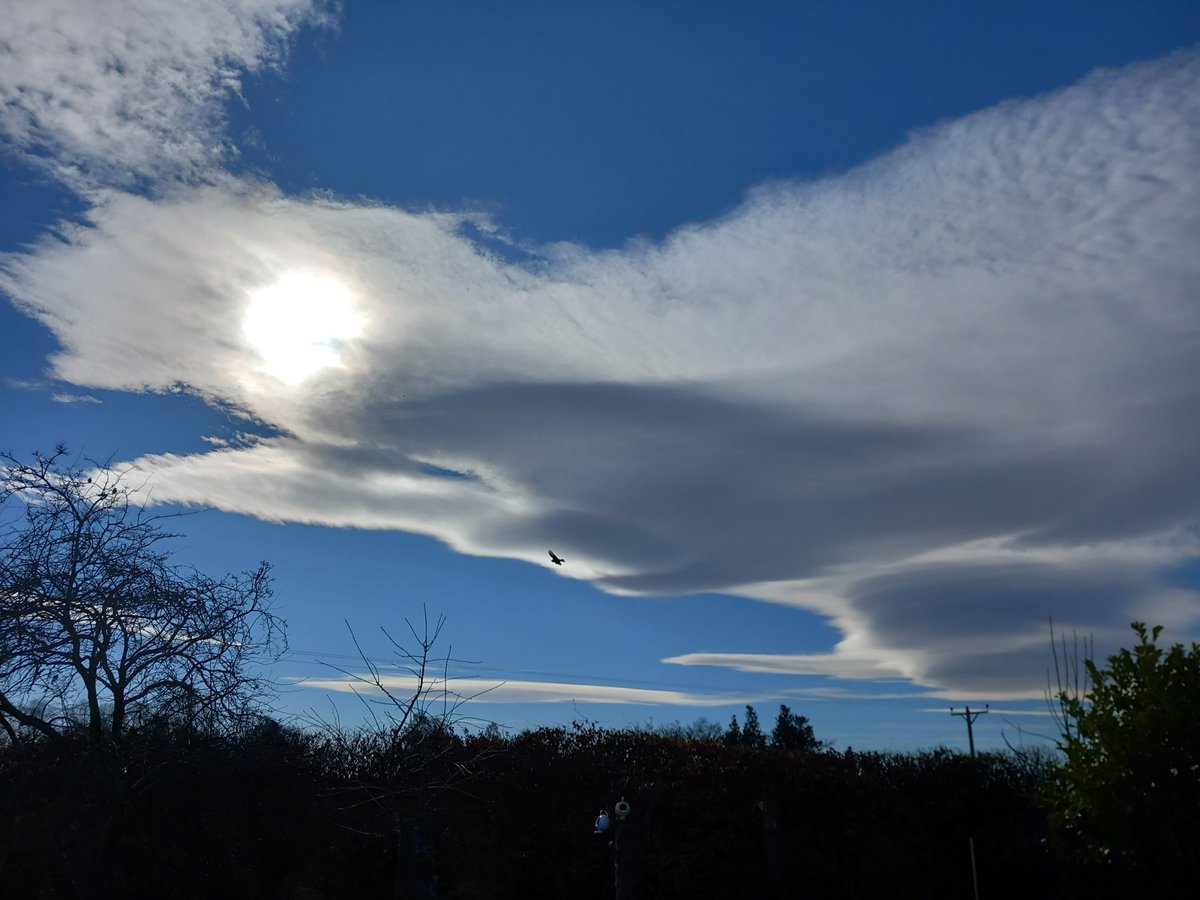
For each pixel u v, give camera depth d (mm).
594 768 15984
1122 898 11023
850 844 15547
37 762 12836
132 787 12359
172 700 12523
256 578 13164
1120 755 9641
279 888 14242
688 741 17266
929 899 15273
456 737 15430
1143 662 9820
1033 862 15180
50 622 12109
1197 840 9266
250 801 14094
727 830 15492
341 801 14695
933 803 15867
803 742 52812
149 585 12359
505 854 15266
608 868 15148
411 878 12609
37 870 12633
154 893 13312
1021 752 15477
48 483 12414
